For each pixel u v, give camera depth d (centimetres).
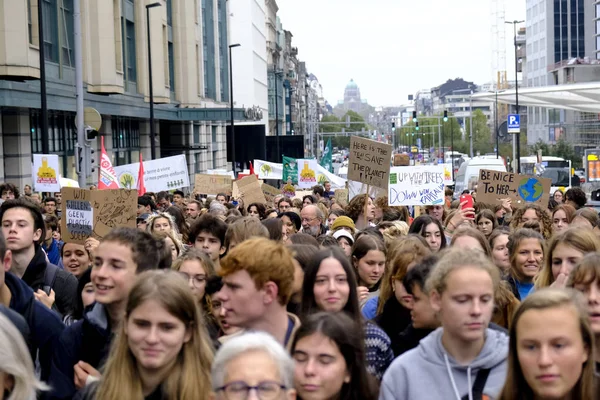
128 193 1032
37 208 809
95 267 589
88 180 3241
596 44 14388
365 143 1445
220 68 8050
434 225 1038
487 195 1702
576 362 436
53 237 1200
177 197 2388
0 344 469
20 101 3072
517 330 444
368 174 1451
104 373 508
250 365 420
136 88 4762
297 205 2019
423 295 620
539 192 1683
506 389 451
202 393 502
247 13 9356
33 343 612
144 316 496
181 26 5869
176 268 738
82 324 584
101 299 583
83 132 2722
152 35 4969
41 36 2420
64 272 821
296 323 574
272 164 3900
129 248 588
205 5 7194
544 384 436
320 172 3866
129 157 4994
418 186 1728
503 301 701
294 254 687
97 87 3912
